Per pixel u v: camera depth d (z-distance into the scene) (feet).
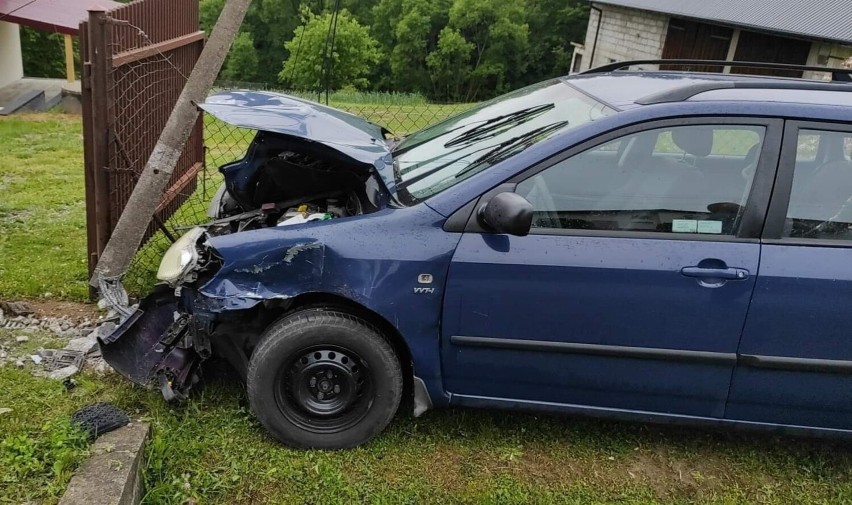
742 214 9.59
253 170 11.85
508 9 203.31
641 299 9.46
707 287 9.39
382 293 9.51
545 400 10.30
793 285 9.35
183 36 18.13
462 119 12.75
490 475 10.16
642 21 70.38
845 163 9.82
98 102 12.85
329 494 9.45
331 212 11.08
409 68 215.10
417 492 9.66
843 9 50.31
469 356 9.93
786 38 52.49
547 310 9.58
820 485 10.60
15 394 10.59
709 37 60.44
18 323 13.00
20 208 19.95
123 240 12.63
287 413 10.12
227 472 9.64
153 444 9.55
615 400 10.20
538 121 10.90
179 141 12.82
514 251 9.44
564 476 10.31
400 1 216.13
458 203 9.57
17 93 54.54
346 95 61.72
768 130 9.63
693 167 9.82
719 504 10.03
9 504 8.18
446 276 9.52
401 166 11.41
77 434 9.34
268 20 205.46
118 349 10.89
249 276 9.63
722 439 11.50
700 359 9.70
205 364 11.37
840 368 9.59
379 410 10.16
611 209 9.70
